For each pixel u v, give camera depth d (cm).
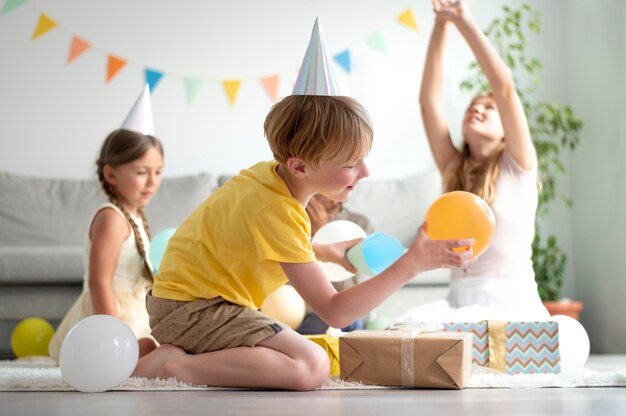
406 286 309
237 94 394
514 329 172
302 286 147
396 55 396
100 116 389
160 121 391
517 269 213
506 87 217
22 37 388
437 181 368
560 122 347
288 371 145
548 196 348
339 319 145
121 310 208
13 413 106
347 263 172
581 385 154
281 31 396
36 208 356
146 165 213
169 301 158
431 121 241
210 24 394
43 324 260
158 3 392
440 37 240
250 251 152
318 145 144
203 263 155
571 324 198
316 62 147
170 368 153
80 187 367
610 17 325
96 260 204
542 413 105
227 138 393
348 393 140
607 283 327
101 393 140
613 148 323
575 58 363
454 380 147
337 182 148
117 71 391
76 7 390
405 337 152
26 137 387
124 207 215
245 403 120
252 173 158
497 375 163
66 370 141
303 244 148
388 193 362
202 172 376
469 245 145
